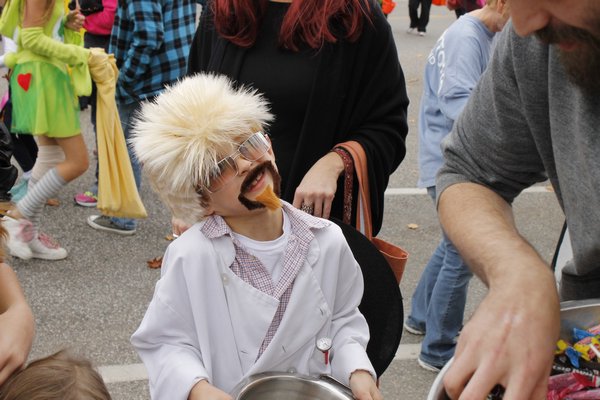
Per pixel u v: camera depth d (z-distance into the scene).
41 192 3.97
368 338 1.63
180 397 1.44
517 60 1.25
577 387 1.08
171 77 4.21
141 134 1.51
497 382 0.87
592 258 1.24
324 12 2.01
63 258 4.16
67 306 3.71
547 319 0.92
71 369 1.45
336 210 2.16
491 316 0.93
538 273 1.00
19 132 4.04
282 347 1.51
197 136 1.44
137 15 3.99
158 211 4.86
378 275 1.73
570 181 1.19
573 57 0.94
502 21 2.97
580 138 1.12
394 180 5.79
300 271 1.54
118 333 3.50
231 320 1.52
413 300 3.54
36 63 3.86
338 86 2.07
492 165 1.39
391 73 2.17
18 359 1.51
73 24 4.14
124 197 4.12
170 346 1.51
